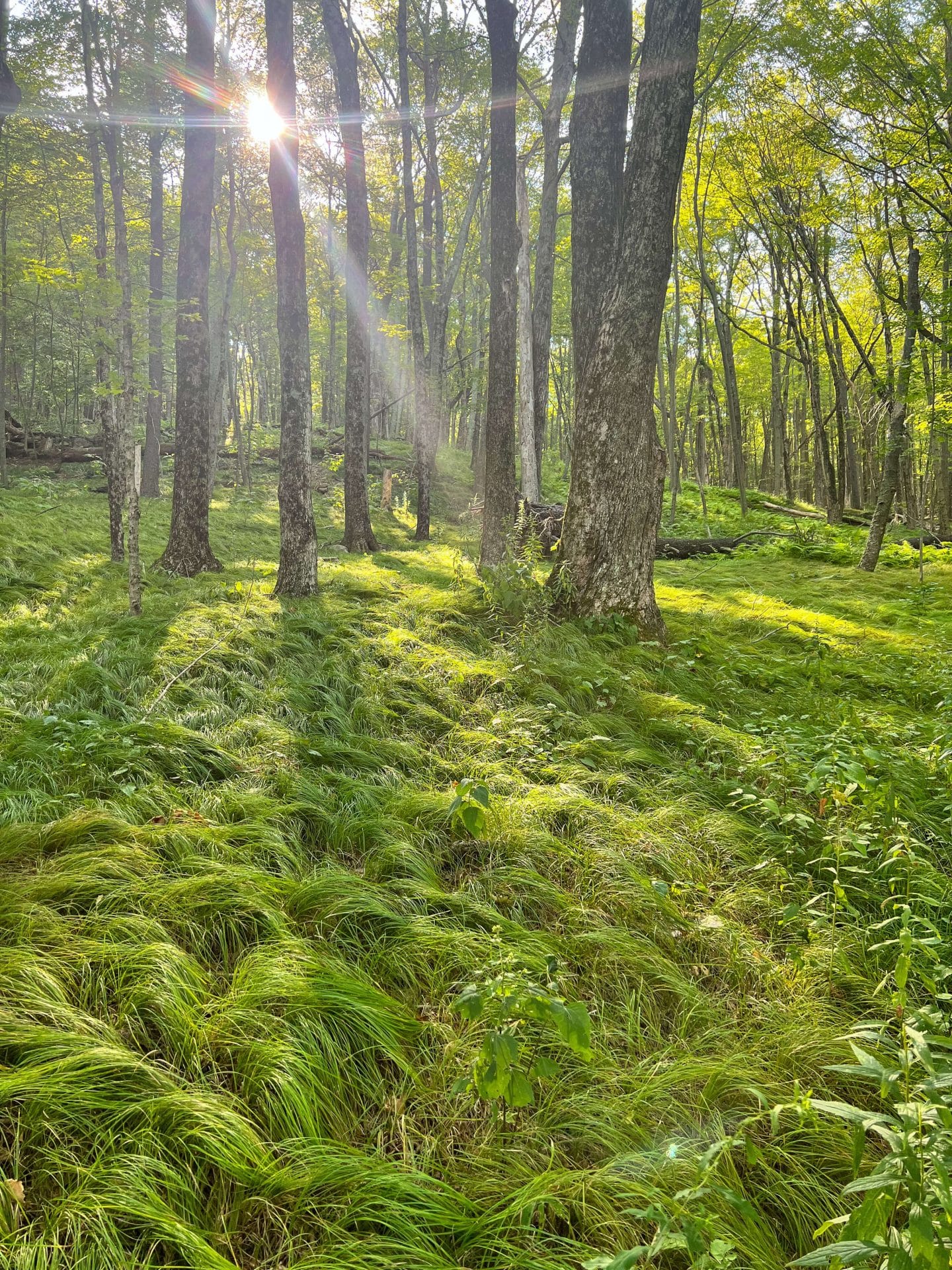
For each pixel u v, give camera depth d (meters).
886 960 2.89
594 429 7.05
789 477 30.36
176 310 7.59
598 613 7.12
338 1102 2.20
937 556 14.88
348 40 12.91
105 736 4.16
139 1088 2.08
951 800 3.99
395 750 4.50
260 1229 1.83
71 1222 1.69
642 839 3.64
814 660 7.06
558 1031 2.09
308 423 8.49
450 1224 1.82
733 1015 2.65
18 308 20.64
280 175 8.09
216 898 2.88
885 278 15.44
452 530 20.62
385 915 2.92
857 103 13.34
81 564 9.94
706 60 15.95
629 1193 1.86
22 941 2.53
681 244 21.17
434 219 25.38
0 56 9.71
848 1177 2.02
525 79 18.17
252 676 5.65
